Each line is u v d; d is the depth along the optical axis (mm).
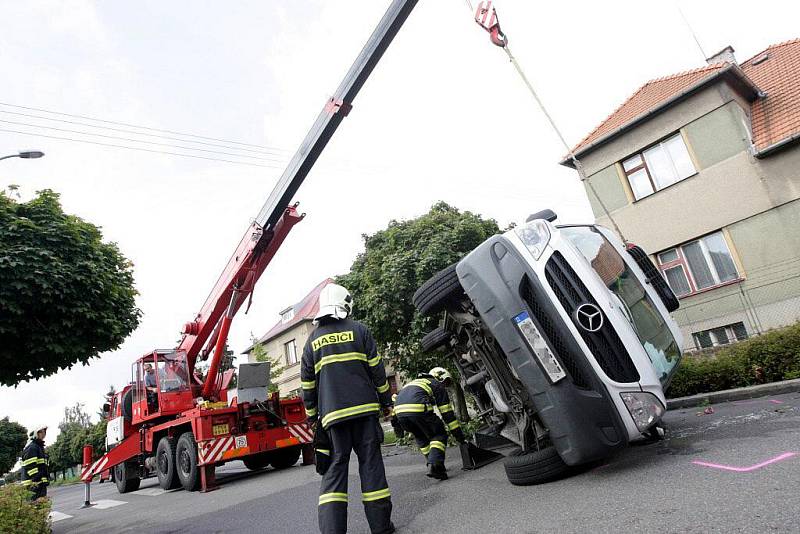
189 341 10469
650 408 3984
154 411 10469
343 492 3559
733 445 4172
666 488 3334
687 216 13867
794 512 2502
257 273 9242
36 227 7938
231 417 9336
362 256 11367
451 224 10219
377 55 6855
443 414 5934
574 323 4020
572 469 4379
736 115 13078
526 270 4152
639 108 15234
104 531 6512
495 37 5797
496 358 4863
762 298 12656
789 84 13758
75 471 41844
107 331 8352
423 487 5371
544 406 3979
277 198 8438
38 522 5746
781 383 6926
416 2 6434
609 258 4945
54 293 7543
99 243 9023
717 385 7949
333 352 3768
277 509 5707
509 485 4574
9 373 7758
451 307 5145
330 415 3592
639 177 14867
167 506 7734
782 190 12406
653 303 5191
